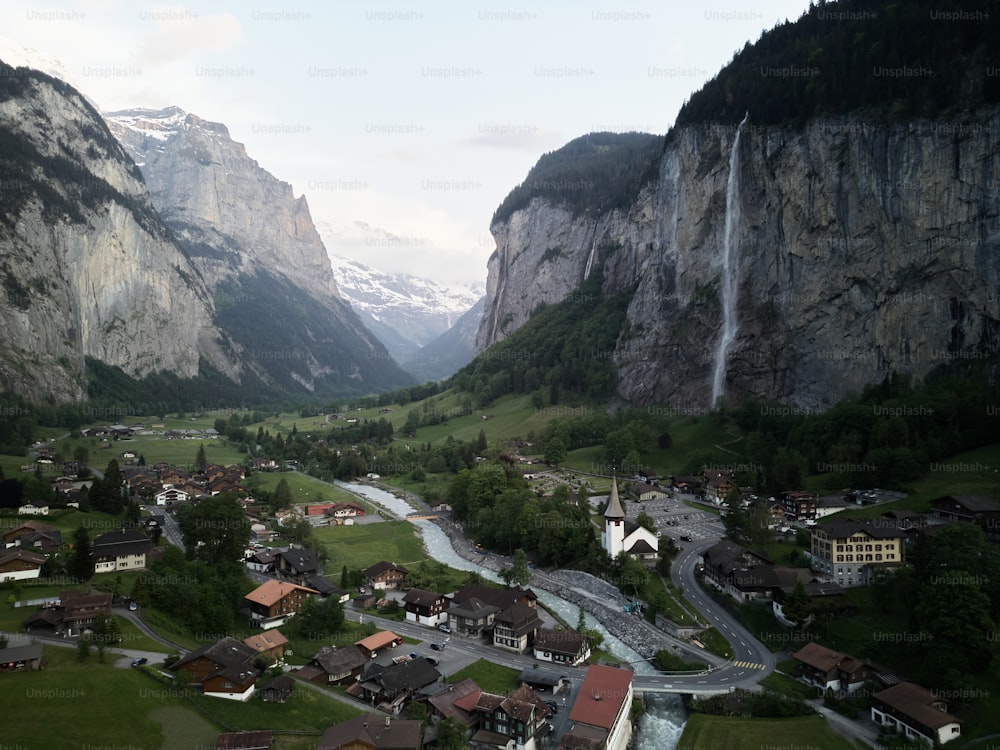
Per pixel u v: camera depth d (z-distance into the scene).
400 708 83.31
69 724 68.88
